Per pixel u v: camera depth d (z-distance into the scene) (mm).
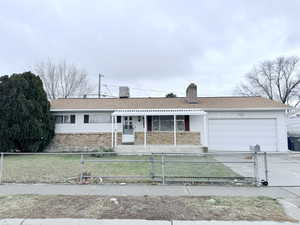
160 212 4926
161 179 7852
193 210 5047
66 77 36219
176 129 18719
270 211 5004
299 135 22484
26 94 16797
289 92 40625
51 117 18703
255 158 7531
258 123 18422
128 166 11211
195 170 10094
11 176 8727
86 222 4457
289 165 11883
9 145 16031
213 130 18641
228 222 4449
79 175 8625
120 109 18594
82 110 18984
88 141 19047
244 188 6984
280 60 41219
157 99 22266
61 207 5246
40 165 11398
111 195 6195
